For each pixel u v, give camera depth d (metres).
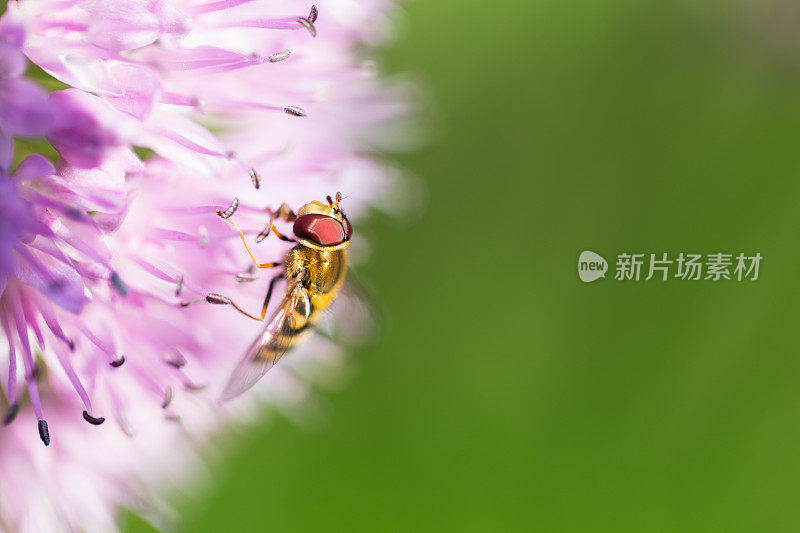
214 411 0.14
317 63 0.14
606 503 0.17
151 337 0.13
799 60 0.17
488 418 0.17
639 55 0.17
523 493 0.17
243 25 0.13
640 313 0.18
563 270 0.18
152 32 0.13
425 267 0.18
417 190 0.16
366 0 0.14
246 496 0.17
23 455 0.14
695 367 0.17
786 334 0.17
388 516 0.17
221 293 0.13
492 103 0.18
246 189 0.14
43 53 0.13
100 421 0.13
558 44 0.18
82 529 0.14
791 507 0.17
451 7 0.18
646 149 0.18
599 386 0.17
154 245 0.13
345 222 0.14
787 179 0.17
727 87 0.17
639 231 0.18
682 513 0.17
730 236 0.18
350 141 0.14
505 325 0.18
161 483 0.15
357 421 0.17
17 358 0.13
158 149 0.13
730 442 0.17
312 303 0.14
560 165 0.18
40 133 0.12
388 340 0.18
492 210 0.18
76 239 0.13
